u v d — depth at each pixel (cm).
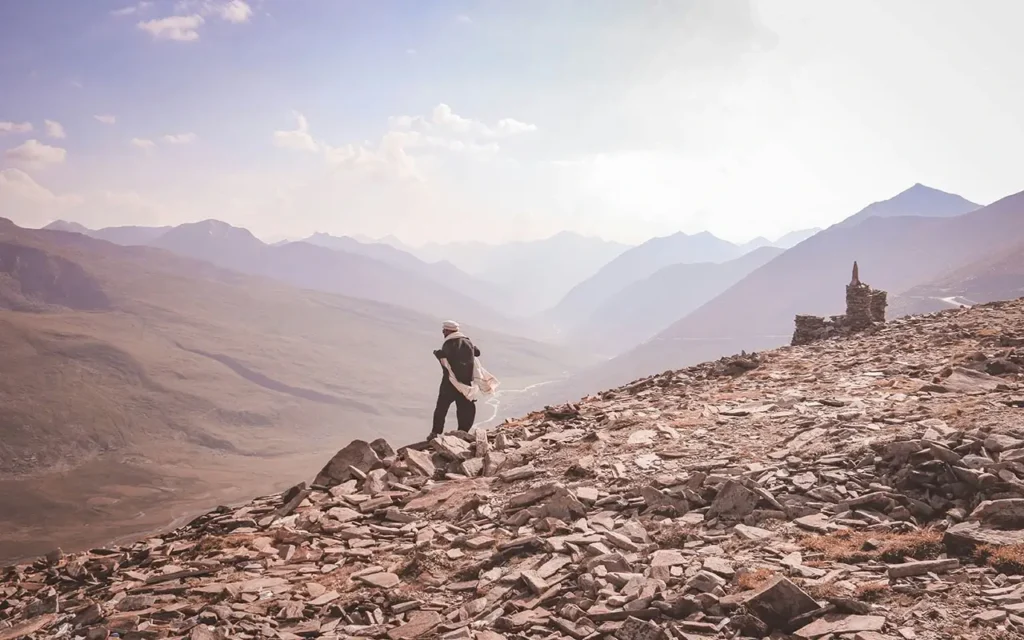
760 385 1764
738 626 569
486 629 646
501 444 1356
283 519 1112
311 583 812
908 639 514
